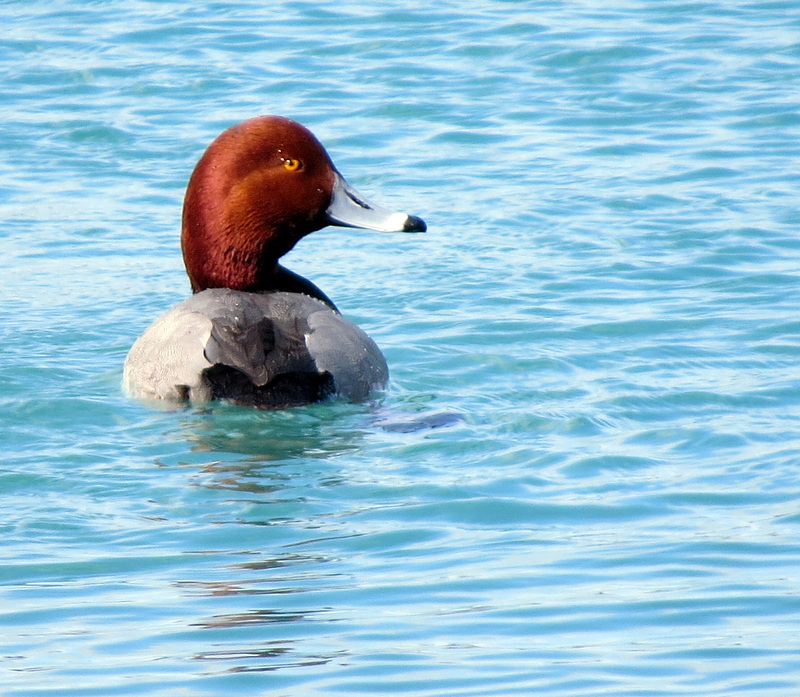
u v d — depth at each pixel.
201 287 12.41
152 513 9.32
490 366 12.57
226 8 25.27
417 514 9.28
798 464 10.03
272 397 10.75
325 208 12.23
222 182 12.12
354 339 11.31
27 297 14.62
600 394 11.75
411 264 15.61
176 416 10.81
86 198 17.61
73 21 24.48
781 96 20.66
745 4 25.19
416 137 19.42
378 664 7.37
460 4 25.41
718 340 13.09
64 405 11.27
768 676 7.19
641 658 7.40
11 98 20.91
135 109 20.45
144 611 8.00
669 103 20.59
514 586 8.25
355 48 22.98
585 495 9.59
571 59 22.41
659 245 15.83
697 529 8.98
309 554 8.70
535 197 17.39
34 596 8.20
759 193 17.33
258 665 7.37
